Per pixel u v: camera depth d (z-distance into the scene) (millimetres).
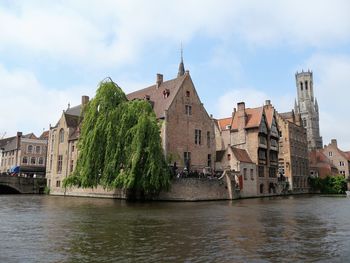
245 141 51531
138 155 31547
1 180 54781
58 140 55844
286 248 11609
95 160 32750
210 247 11664
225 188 40625
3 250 11148
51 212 23094
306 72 135250
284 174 63875
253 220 19016
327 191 70188
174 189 36625
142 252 10891
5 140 84500
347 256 10555
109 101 33969
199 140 46375
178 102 44500
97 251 11016
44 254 10609
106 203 32594
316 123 132875
